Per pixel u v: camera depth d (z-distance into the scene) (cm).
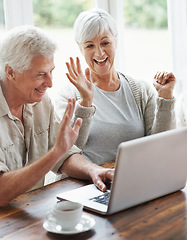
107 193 146
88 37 211
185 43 329
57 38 273
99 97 221
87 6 289
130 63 324
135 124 224
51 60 156
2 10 243
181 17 326
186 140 137
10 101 166
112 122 218
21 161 175
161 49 334
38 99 164
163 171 135
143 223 123
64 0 274
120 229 120
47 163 139
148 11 325
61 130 137
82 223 122
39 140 182
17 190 141
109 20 213
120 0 303
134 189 129
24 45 151
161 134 129
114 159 197
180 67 332
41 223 126
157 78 225
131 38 323
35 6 260
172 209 132
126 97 227
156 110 223
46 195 150
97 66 216
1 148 161
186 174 146
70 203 125
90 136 214
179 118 260
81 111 194
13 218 130
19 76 156
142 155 124
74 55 283
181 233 116
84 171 165
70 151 179
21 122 171
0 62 159
